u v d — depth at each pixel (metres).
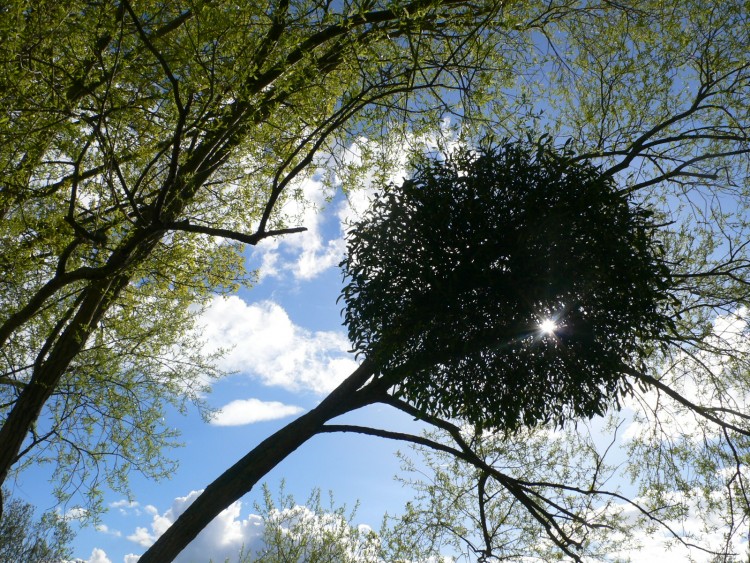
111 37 4.58
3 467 5.54
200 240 6.75
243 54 4.87
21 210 4.96
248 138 5.55
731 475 6.17
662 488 6.39
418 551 6.48
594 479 5.55
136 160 5.42
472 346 3.92
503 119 6.33
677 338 5.86
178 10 5.58
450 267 3.94
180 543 4.92
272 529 8.30
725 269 6.41
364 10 5.19
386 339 4.01
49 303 6.90
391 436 5.30
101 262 6.00
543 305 3.79
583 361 3.92
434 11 5.46
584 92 6.87
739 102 6.37
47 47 4.66
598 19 6.84
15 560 9.29
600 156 6.08
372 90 5.77
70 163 4.68
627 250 3.84
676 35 6.56
